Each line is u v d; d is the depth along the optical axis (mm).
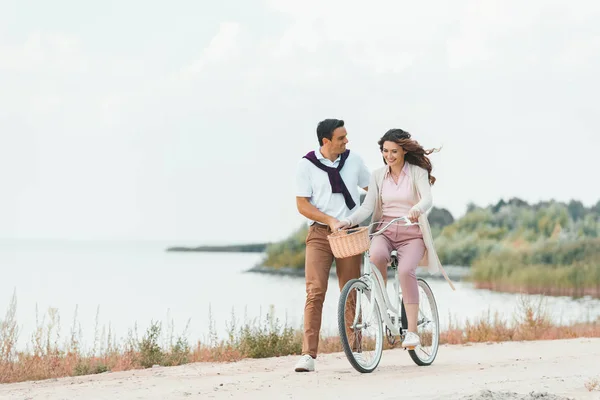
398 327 9266
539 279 52594
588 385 7047
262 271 89938
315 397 7109
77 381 9625
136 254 195500
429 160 9062
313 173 9281
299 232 96938
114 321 31203
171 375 9711
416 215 8734
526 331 15352
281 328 13727
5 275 79938
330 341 13742
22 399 7750
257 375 9086
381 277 9039
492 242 85938
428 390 7188
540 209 88062
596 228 83625
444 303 40156
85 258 153250
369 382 7922
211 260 142750
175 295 50219
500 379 7855
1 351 11594
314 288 9234
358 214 9070
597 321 21391
